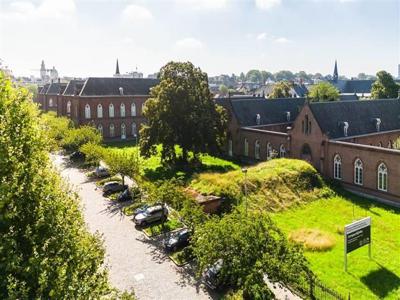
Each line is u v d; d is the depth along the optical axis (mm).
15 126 20672
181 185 46781
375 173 49188
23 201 18875
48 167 22250
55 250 18250
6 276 15992
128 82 102750
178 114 61000
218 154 70750
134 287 28547
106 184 51250
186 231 35188
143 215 40156
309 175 51250
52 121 86312
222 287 27844
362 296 26938
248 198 44750
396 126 67125
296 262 23609
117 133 100188
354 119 62188
